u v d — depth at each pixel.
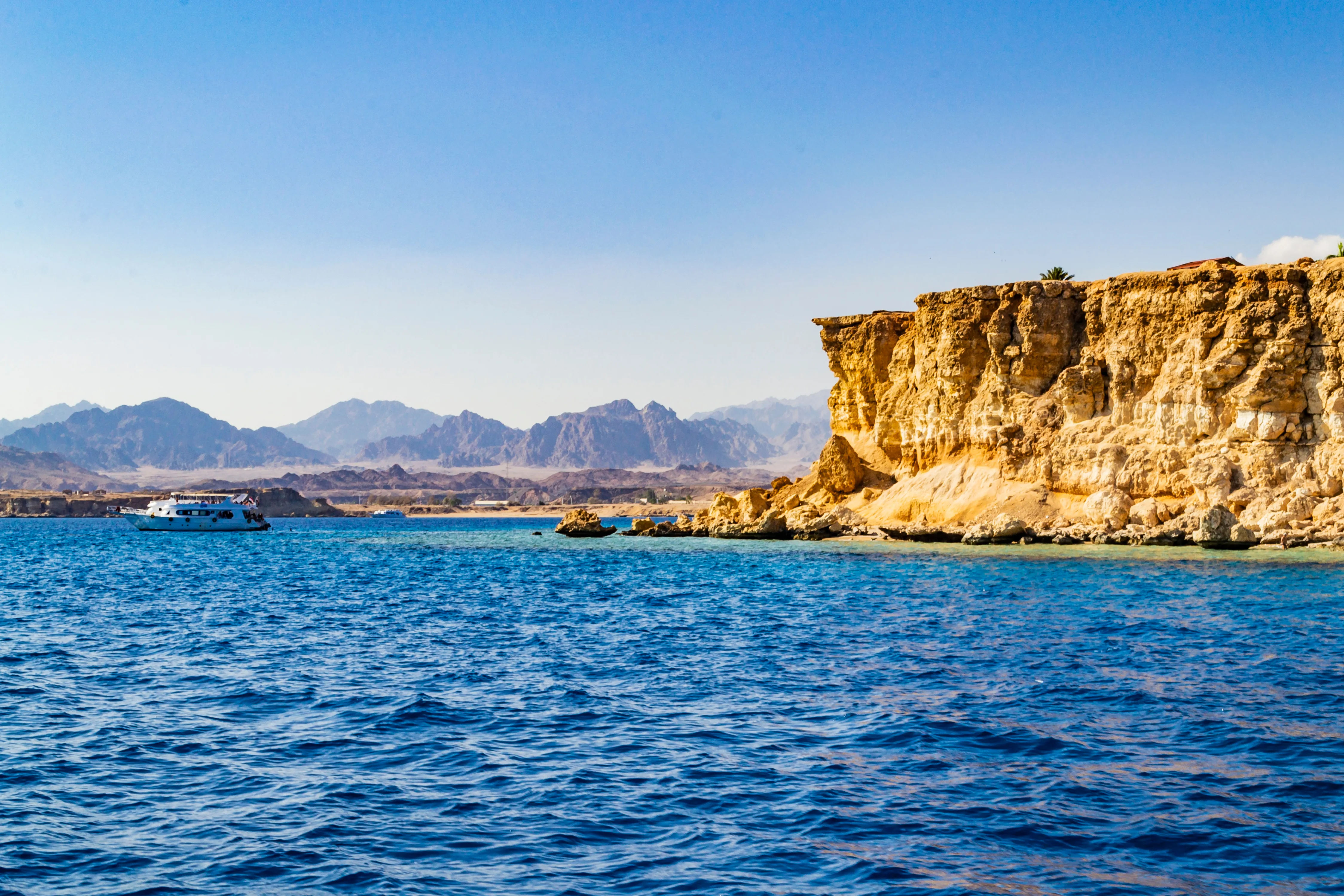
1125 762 22.09
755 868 16.48
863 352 118.38
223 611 54.69
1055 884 15.77
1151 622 44.28
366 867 16.53
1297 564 70.62
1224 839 17.52
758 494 123.44
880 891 15.55
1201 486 86.31
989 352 102.81
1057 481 94.94
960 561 78.56
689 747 23.77
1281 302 85.56
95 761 22.75
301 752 23.47
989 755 22.81
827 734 24.89
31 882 15.84
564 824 18.56
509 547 124.94
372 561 102.88
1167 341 91.69
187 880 16.00
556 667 35.19
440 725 26.09
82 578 79.88
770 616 49.94
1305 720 25.56
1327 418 83.81
